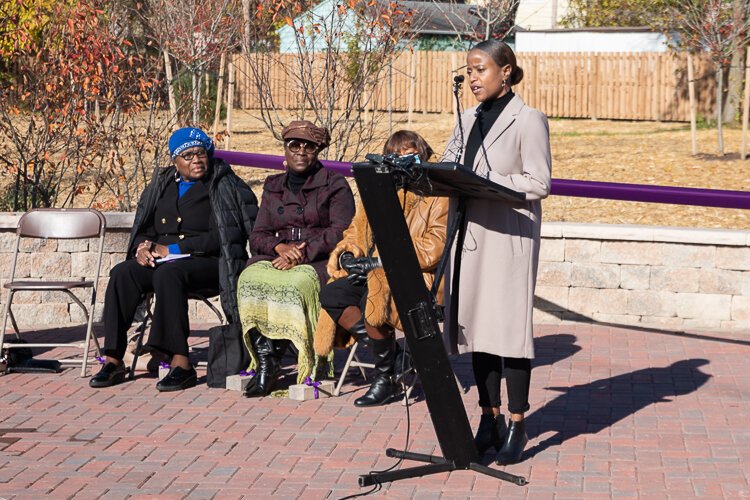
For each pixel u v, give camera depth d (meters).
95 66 11.05
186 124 13.23
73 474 5.84
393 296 5.43
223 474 5.83
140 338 8.06
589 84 26.23
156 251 8.00
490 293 5.67
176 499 5.46
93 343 9.16
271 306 7.36
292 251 7.58
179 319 7.71
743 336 9.16
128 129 12.59
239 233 8.01
